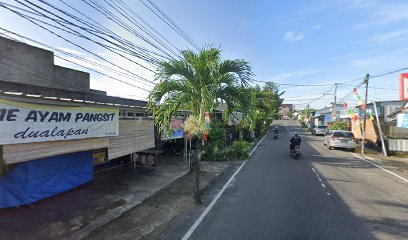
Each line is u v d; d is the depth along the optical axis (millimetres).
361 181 9844
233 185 9258
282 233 5379
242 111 11508
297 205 7066
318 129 35594
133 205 7109
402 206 7016
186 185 9242
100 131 8094
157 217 6348
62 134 6785
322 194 8094
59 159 7613
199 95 11078
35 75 10227
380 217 6234
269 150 19656
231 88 10992
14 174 6480
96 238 5262
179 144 15414
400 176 10820
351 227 5664
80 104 7352
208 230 5559
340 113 35031
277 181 9789
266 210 6699
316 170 11914
